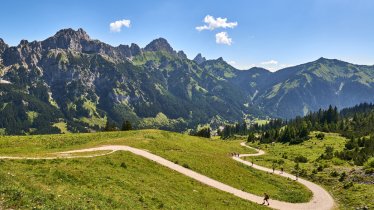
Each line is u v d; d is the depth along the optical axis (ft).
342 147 467.11
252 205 167.22
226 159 303.89
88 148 235.61
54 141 272.51
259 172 290.35
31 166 132.77
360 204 192.54
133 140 285.43
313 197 217.15
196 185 181.57
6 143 248.52
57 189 107.24
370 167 290.76
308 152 463.01
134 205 112.27
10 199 83.97
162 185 157.17
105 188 124.16
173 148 289.33
